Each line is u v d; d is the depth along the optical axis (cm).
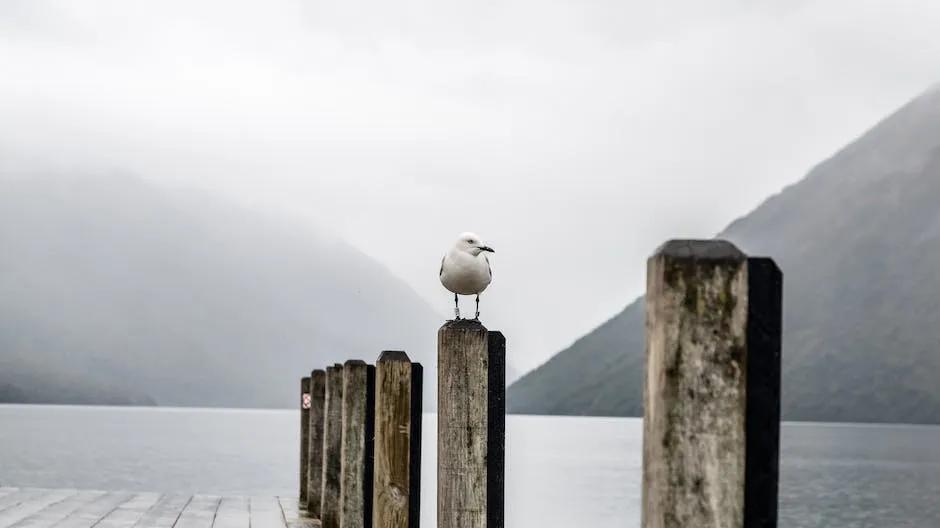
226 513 1200
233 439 8250
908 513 3712
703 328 290
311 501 1187
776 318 288
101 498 1336
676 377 290
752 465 287
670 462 290
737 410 288
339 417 1013
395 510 638
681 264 291
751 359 287
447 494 557
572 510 3256
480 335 557
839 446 9106
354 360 829
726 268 290
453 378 558
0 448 6069
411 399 640
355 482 817
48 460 5000
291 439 8469
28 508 1227
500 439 561
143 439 7825
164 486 3653
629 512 3206
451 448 557
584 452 7319
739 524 287
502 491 561
